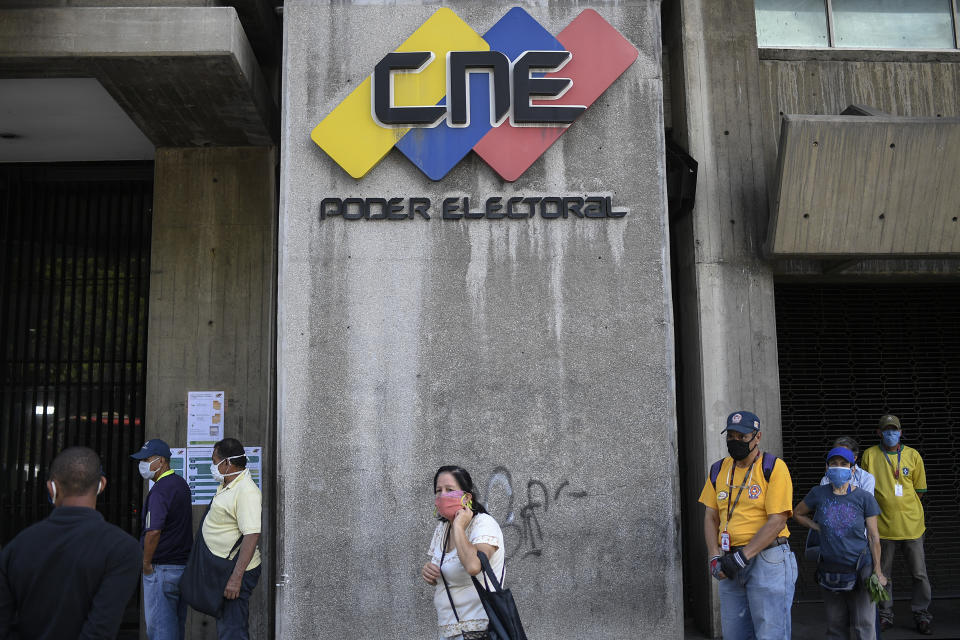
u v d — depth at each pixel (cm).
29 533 303
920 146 653
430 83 629
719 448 683
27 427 778
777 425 692
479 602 368
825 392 810
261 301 714
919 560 664
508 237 629
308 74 637
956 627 679
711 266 706
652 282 631
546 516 601
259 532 515
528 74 630
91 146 770
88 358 788
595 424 613
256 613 666
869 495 530
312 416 604
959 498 811
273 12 725
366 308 617
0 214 805
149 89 620
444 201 629
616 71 643
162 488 546
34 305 796
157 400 700
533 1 648
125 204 815
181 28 571
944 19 811
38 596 293
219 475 518
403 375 612
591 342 622
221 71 593
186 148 734
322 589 587
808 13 798
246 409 700
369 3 642
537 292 625
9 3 583
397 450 604
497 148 630
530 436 609
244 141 721
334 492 596
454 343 617
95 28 571
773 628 464
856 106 697
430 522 596
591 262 630
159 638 536
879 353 820
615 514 604
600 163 640
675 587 600
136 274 800
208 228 723
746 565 466
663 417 617
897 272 767
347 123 628
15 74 605
